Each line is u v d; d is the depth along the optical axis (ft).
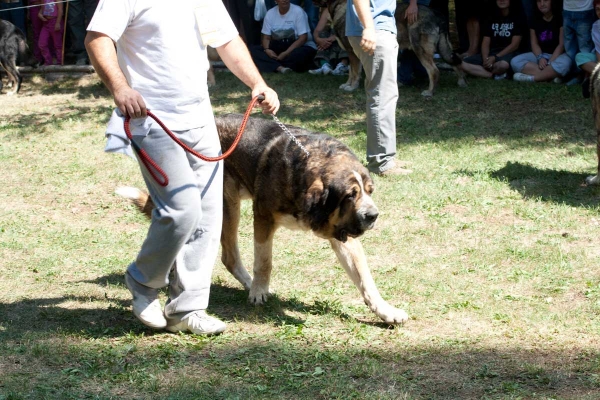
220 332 14.14
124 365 12.55
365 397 11.36
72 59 48.57
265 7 44.96
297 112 35.09
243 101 37.35
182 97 12.83
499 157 27.55
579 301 15.83
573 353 13.21
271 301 15.99
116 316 15.19
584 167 26.07
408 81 39.24
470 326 14.65
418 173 25.76
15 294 16.61
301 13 43.55
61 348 13.24
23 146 31.94
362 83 40.14
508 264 18.17
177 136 12.89
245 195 16.12
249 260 19.15
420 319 15.06
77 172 27.96
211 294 16.71
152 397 11.36
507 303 15.80
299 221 14.64
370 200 13.66
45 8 44.86
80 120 35.73
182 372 12.35
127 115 12.00
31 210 23.79
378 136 25.23
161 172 12.55
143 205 15.42
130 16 12.35
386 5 23.91
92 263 18.80
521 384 11.97
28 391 11.44
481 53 40.04
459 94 36.81
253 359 12.92
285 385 11.85
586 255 18.49
